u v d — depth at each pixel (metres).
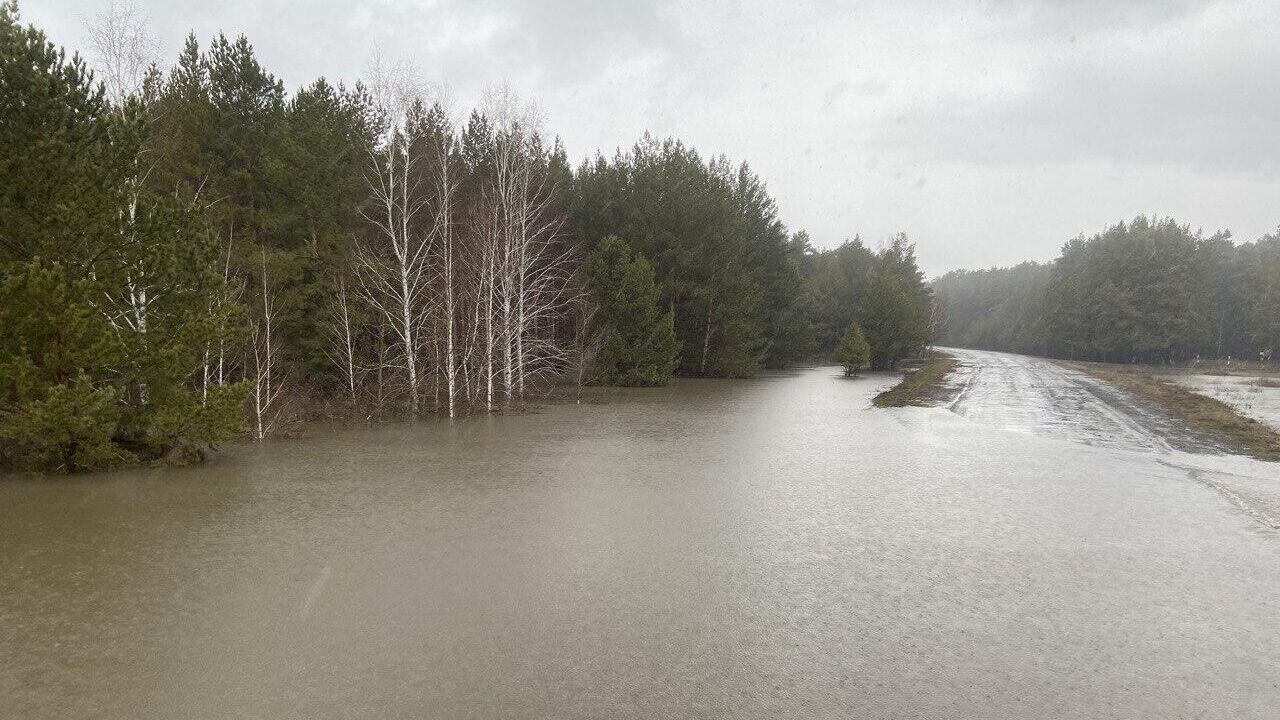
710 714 5.08
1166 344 79.56
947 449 17.89
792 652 6.14
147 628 6.49
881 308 61.75
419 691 5.36
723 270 44.62
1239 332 86.75
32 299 11.21
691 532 9.94
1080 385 41.44
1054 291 100.06
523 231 27.61
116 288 12.59
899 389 37.53
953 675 5.76
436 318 25.48
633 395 33.53
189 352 13.63
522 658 5.95
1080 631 6.68
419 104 26.12
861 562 8.69
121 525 9.97
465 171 35.41
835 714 5.11
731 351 45.59
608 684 5.52
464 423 22.56
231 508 11.06
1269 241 105.19
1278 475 14.82
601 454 16.62
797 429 21.58
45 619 6.67
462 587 7.63
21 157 11.45
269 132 24.86
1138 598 7.57
